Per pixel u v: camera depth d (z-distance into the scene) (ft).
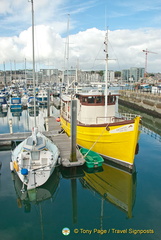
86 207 35.06
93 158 49.32
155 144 68.28
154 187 40.63
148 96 141.59
